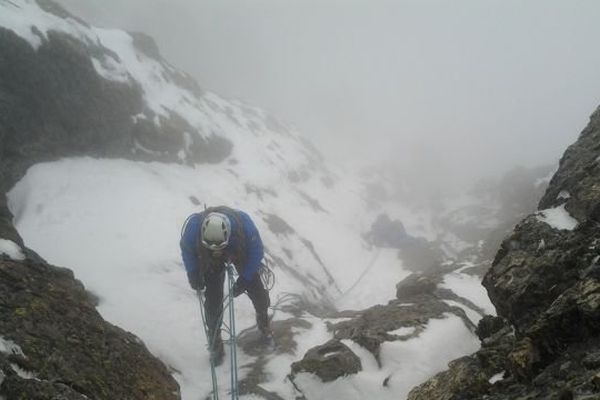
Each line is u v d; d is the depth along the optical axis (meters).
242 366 5.98
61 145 10.28
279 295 9.88
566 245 4.13
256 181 16.06
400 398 4.87
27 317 4.17
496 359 3.91
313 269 13.52
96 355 4.33
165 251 8.68
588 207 4.33
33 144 9.48
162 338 6.44
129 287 7.32
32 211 8.41
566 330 3.30
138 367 4.66
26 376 3.48
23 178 8.91
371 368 5.30
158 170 12.59
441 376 4.23
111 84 12.16
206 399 5.38
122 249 8.30
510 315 4.23
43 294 4.72
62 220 8.46
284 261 12.43
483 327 5.00
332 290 13.58
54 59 10.20
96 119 11.31
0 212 6.88
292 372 5.41
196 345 6.53
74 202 9.05
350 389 5.05
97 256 7.91
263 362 6.02
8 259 4.99
